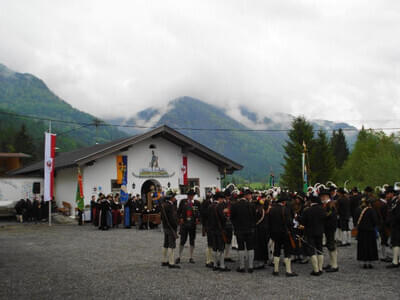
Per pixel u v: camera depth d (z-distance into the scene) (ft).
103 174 82.02
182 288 26.40
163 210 34.12
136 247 45.47
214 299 23.68
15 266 34.50
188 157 93.15
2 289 26.53
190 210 36.35
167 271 32.04
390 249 42.39
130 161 85.40
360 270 32.12
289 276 30.04
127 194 83.87
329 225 31.76
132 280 28.81
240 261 31.96
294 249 32.76
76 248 44.98
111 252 41.88
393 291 25.22
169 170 90.17
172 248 33.71
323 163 162.61
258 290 25.76
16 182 96.27
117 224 70.38
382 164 151.74
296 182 160.45
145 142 87.56
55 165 91.09
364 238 32.58
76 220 80.69
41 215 80.84
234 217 32.42
